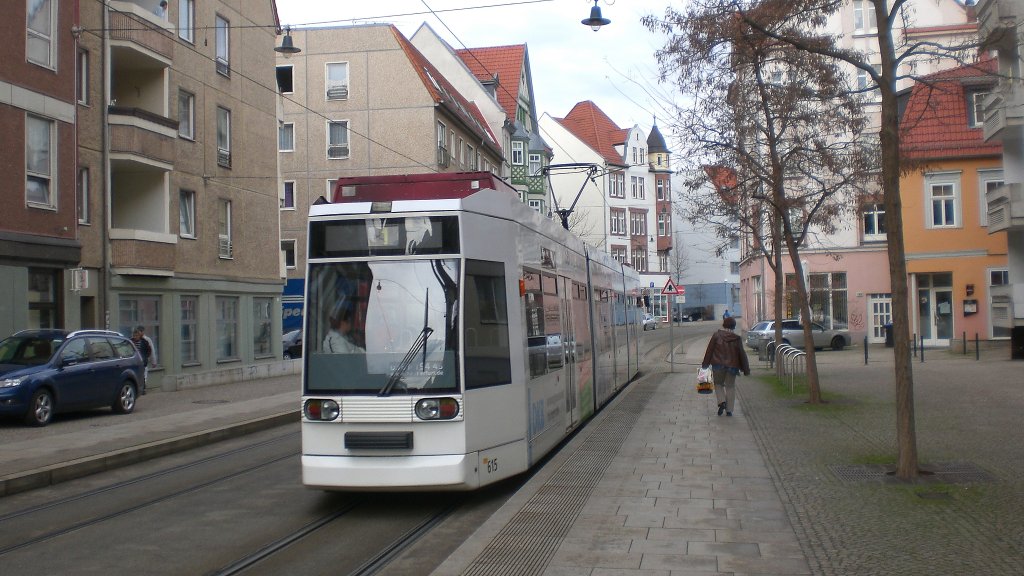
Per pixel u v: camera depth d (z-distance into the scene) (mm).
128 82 27484
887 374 25250
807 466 10695
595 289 17797
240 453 14531
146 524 9156
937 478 9578
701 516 8156
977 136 38969
